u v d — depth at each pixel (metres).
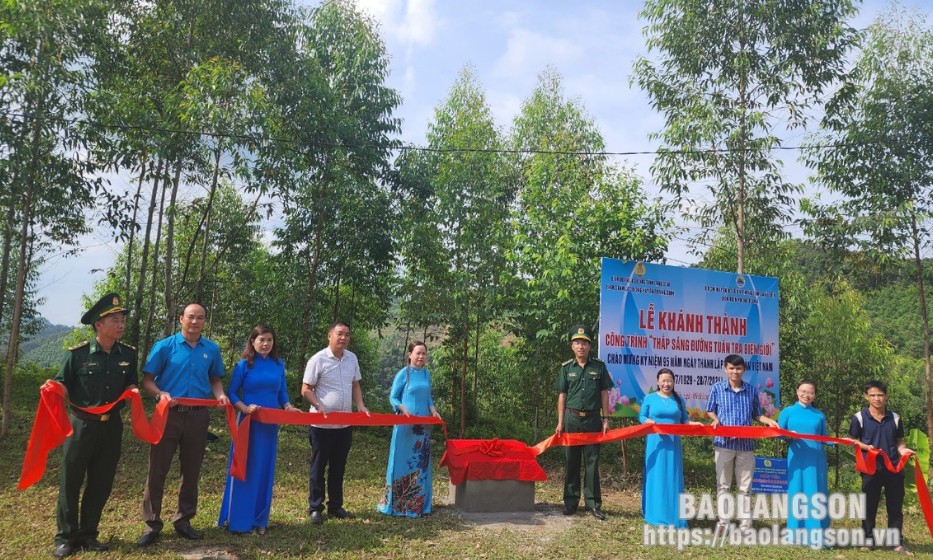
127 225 10.84
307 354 13.38
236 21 10.80
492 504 6.56
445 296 11.42
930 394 10.88
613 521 6.44
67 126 8.96
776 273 11.54
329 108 11.70
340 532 5.49
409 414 6.24
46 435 4.46
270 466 5.46
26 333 15.26
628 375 8.19
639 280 8.38
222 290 17.17
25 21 8.05
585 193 10.18
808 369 11.81
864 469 6.16
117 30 10.47
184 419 5.02
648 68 10.25
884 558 5.84
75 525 4.67
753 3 9.62
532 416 15.16
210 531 5.30
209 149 10.30
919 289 11.02
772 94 9.70
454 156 11.72
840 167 10.72
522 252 10.11
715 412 6.60
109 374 4.73
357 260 12.57
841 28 9.08
